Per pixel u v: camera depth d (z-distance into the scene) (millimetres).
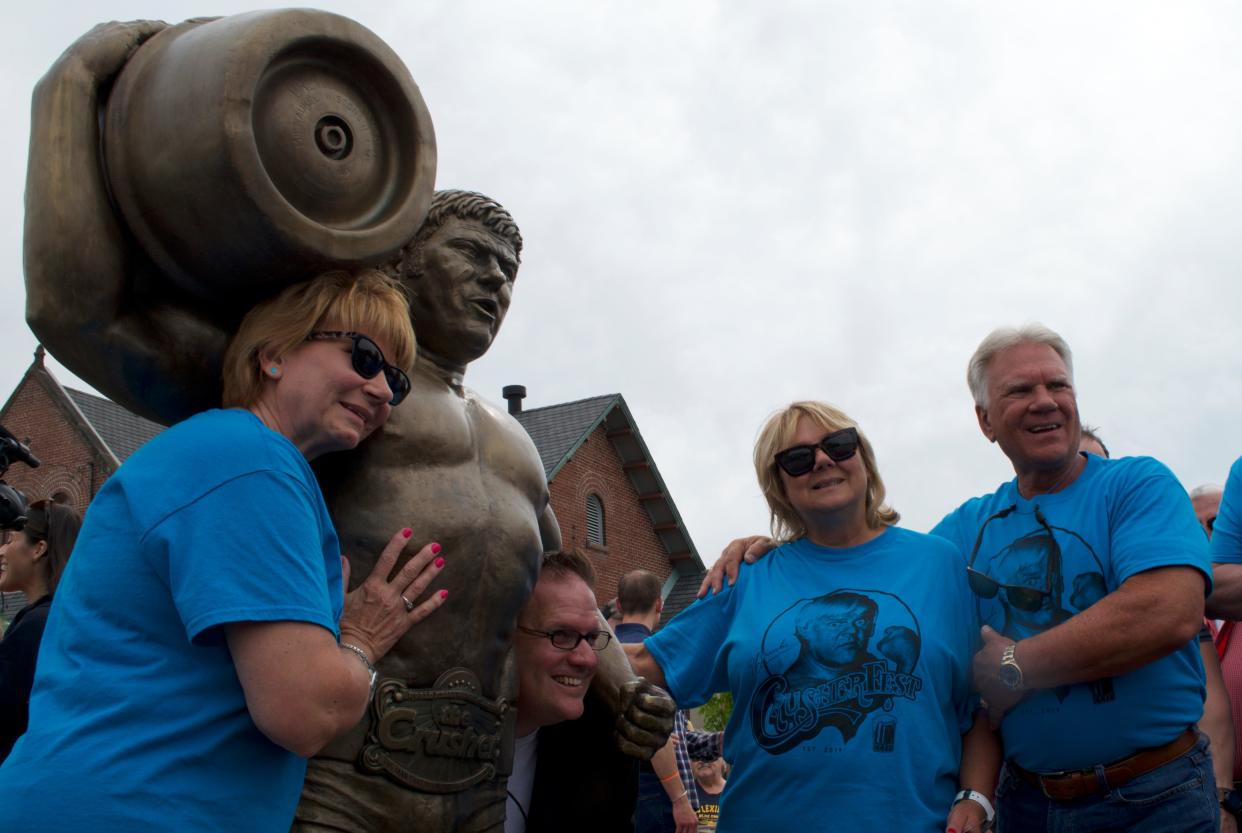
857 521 3143
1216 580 3562
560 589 2527
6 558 3834
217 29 1871
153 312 1997
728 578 3320
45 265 1854
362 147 2000
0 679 3123
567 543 22344
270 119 1877
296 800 1717
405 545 2127
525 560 2336
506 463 2391
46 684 1627
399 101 2041
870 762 2770
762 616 3080
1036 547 3043
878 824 2721
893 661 2855
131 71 1927
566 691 2510
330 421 1832
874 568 3055
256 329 1845
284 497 1655
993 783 2961
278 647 1565
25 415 20750
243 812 1588
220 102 1789
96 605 1630
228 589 1560
